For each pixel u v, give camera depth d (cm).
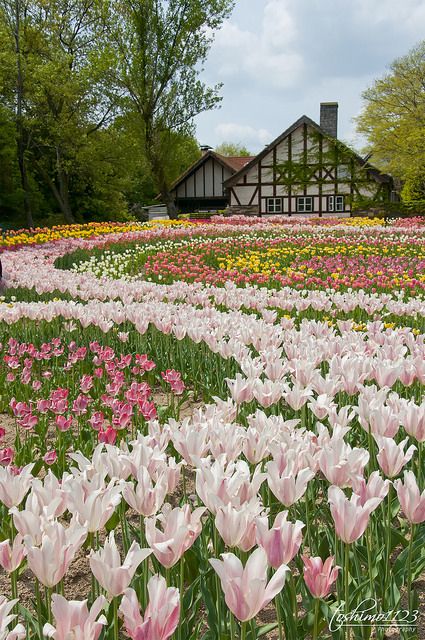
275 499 340
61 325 853
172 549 186
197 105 4234
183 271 1575
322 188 4703
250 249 2050
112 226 3083
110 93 4203
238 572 161
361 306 781
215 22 4081
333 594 288
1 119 3950
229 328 575
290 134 4694
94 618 157
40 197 4694
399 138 4147
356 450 242
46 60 3972
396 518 358
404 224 3600
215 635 233
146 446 248
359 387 337
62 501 224
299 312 934
